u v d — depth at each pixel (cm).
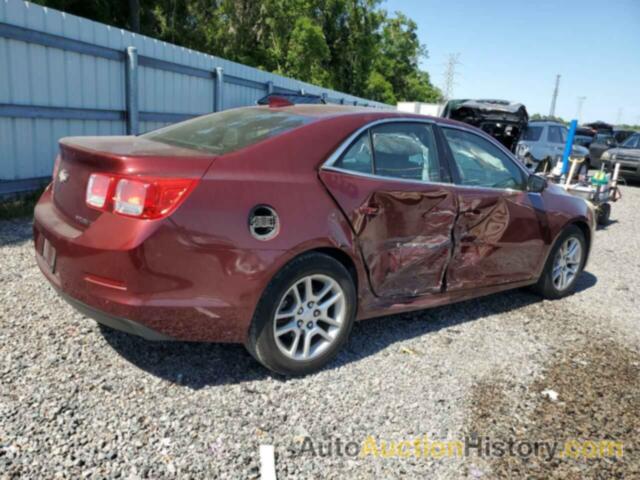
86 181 284
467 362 365
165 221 261
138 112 884
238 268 281
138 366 318
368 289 347
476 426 291
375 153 351
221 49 3250
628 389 344
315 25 3919
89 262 268
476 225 405
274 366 311
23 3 650
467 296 420
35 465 229
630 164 1673
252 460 248
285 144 312
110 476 229
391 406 303
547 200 474
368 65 4556
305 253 308
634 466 267
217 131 338
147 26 2628
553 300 514
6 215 621
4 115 654
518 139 1420
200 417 275
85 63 764
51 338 338
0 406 265
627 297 545
